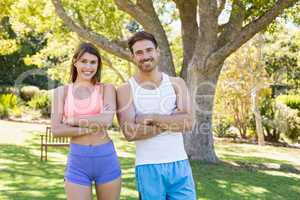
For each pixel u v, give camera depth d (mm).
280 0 9062
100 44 10148
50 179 8016
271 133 18703
